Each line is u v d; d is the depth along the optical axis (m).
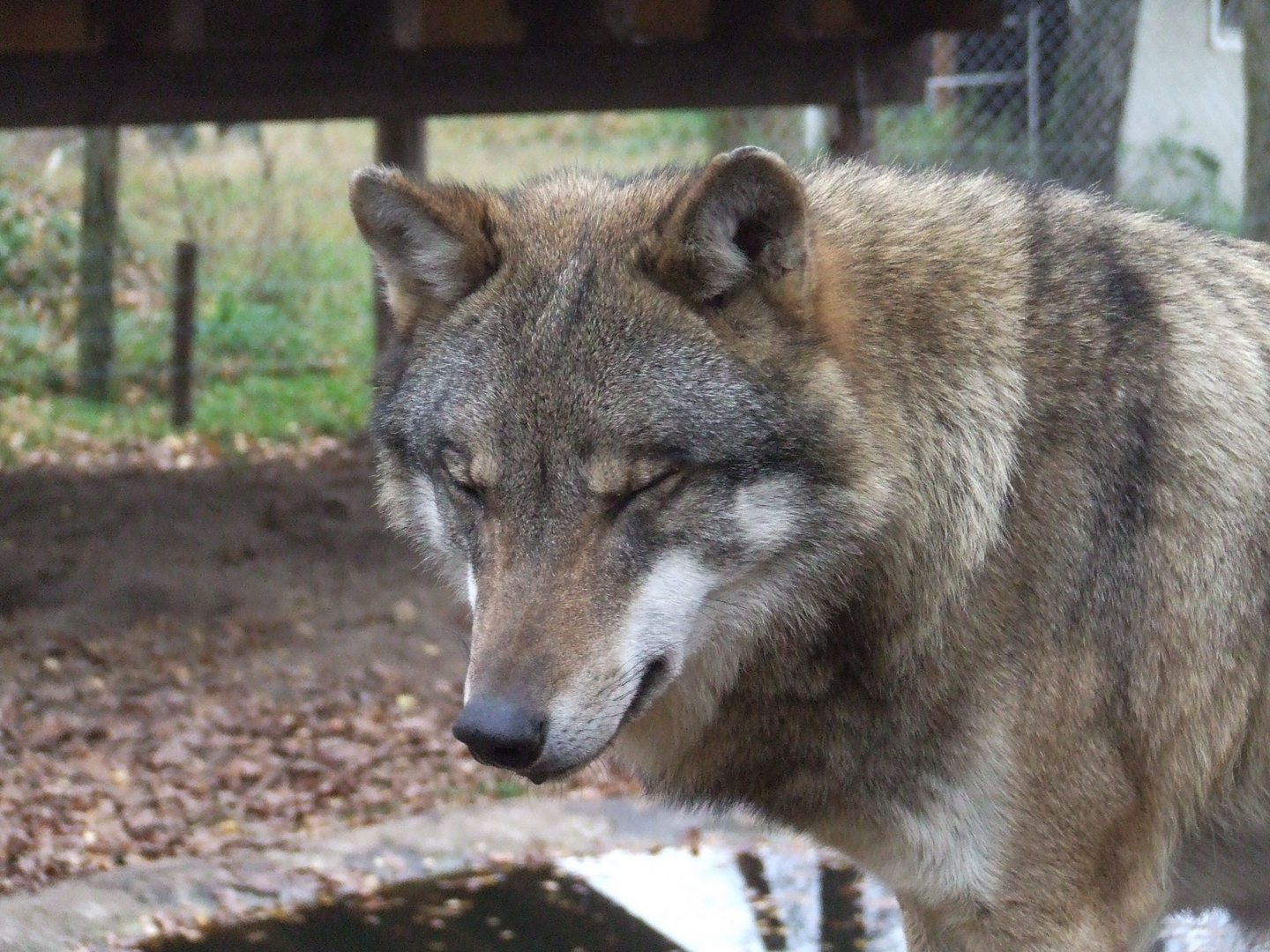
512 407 1.39
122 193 5.28
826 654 1.42
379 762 2.10
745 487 1.38
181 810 1.95
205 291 4.61
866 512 1.39
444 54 2.97
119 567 2.79
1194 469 1.42
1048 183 1.51
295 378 4.39
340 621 2.62
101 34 2.77
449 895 1.84
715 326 1.39
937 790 1.42
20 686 2.28
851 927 1.81
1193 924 1.80
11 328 4.38
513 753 1.35
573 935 1.78
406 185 1.44
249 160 5.77
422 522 1.47
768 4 3.00
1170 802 1.44
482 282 1.44
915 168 1.51
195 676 2.36
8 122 2.79
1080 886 1.42
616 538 1.38
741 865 1.91
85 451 3.62
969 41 5.64
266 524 3.08
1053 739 1.41
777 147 4.62
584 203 1.46
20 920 1.73
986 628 1.40
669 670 1.40
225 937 1.76
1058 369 1.42
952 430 1.41
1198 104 5.79
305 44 2.88
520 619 1.37
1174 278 1.46
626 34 2.95
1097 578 1.41
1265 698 1.45
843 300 1.41
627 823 1.95
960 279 1.43
